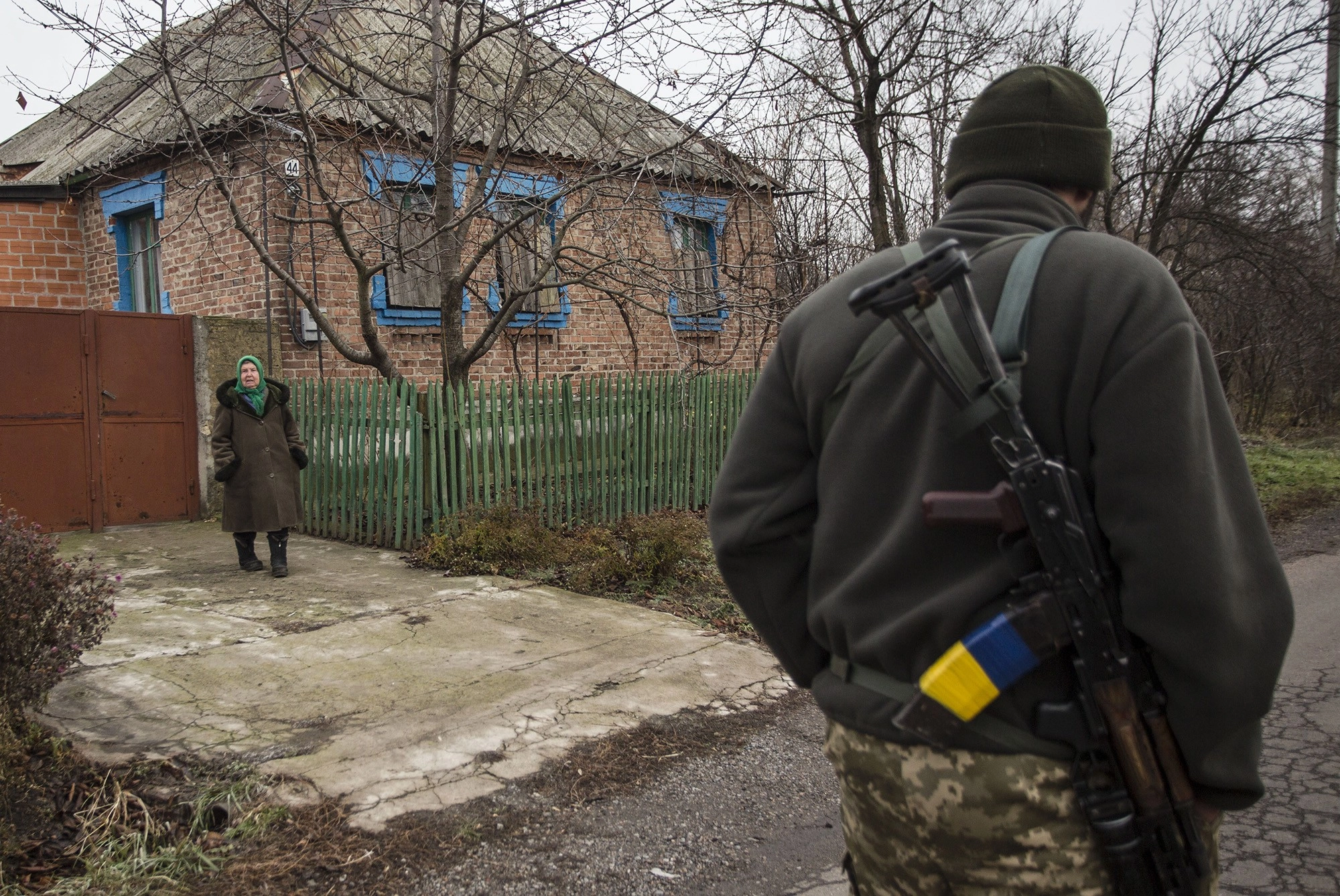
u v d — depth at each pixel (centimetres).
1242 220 1242
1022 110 142
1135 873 121
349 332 878
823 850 314
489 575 653
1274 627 118
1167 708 120
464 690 437
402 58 795
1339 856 306
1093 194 149
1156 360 116
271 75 665
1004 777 120
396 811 323
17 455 742
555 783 351
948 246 121
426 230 880
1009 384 119
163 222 926
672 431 905
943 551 125
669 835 320
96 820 306
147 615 538
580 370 1069
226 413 629
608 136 757
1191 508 113
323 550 727
